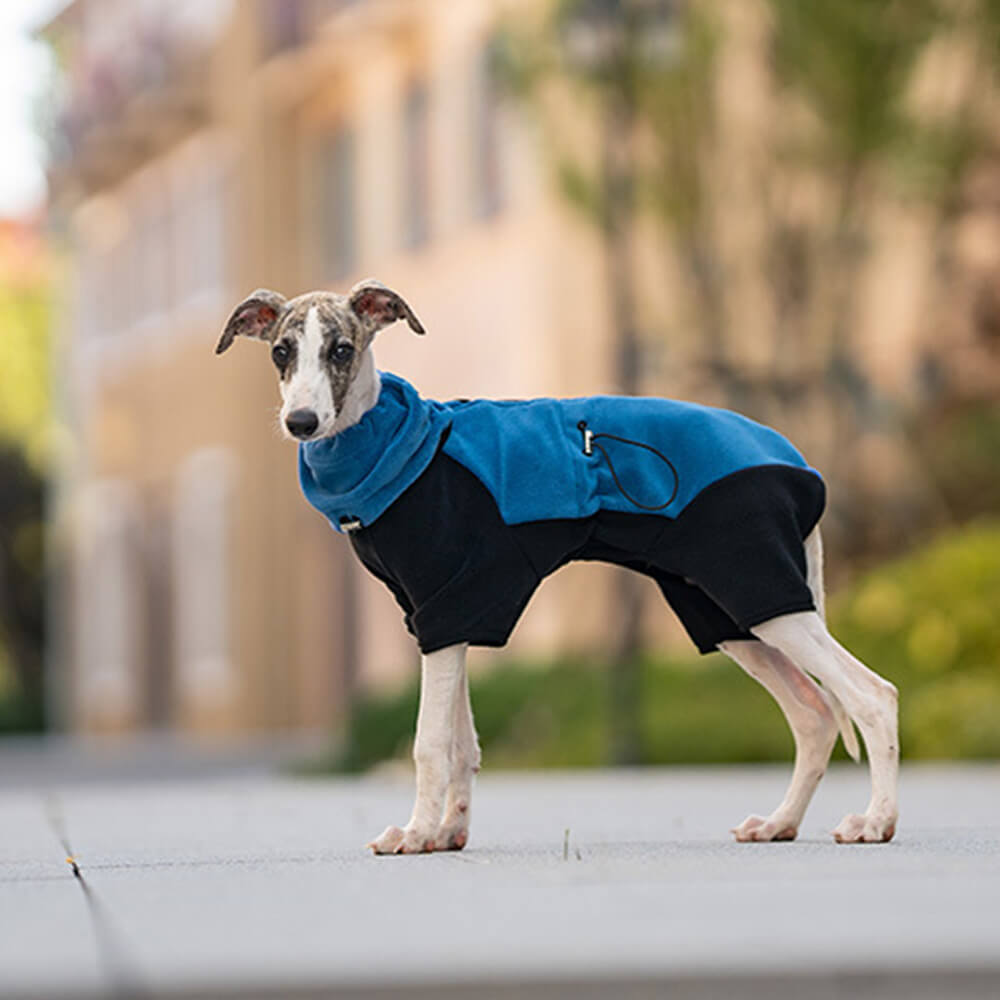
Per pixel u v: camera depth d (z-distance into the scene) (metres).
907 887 5.64
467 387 23.08
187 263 30.47
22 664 42.78
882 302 21.14
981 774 13.88
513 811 10.08
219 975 4.15
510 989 4.09
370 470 6.96
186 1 30.75
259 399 28.08
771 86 19.34
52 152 35.06
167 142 30.86
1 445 44.53
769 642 7.15
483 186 22.98
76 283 35.78
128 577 32.84
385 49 25.39
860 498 19.62
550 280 21.22
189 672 30.25
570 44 17.39
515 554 7.01
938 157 18.89
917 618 16.42
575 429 7.23
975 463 19.92
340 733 19.53
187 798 12.57
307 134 28.06
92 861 7.22
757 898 5.40
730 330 19.97
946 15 18.53
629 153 18.23
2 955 4.51
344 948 4.53
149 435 31.80
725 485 7.16
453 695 7.02
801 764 7.53
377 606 25.67
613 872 6.14
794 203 20.05
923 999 4.20
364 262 26.17
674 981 4.13
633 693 15.69
